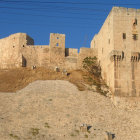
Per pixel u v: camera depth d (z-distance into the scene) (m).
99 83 51.38
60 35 62.25
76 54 62.78
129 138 32.47
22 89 45.78
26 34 63.53
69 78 53.03
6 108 36.72
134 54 46.03
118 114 39.59
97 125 34.22
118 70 45.09
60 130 31.27
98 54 61.12
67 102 40.28
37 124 32.12
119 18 47.62
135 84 44.75
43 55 60.94
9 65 62.53
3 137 27.72
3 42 66.50
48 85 47.75
